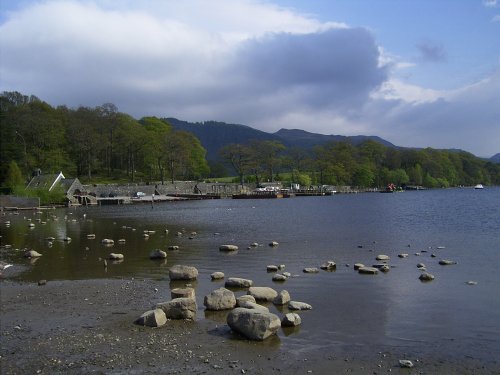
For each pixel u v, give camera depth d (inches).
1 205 4060.0
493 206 3533.5
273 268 1047.6
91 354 556.7
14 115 5428.2
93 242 1627.7
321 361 524.4
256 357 537.6
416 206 3641.7
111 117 6422.2
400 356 537.6
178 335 617.6
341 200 5024.6
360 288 856.3
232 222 2385.6
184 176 7032.5
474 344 573.0
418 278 935.7
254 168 6889.8
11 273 1087.0
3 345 597.0
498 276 951.6
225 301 737.0
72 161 6003.9
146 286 919.7
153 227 2188.7
